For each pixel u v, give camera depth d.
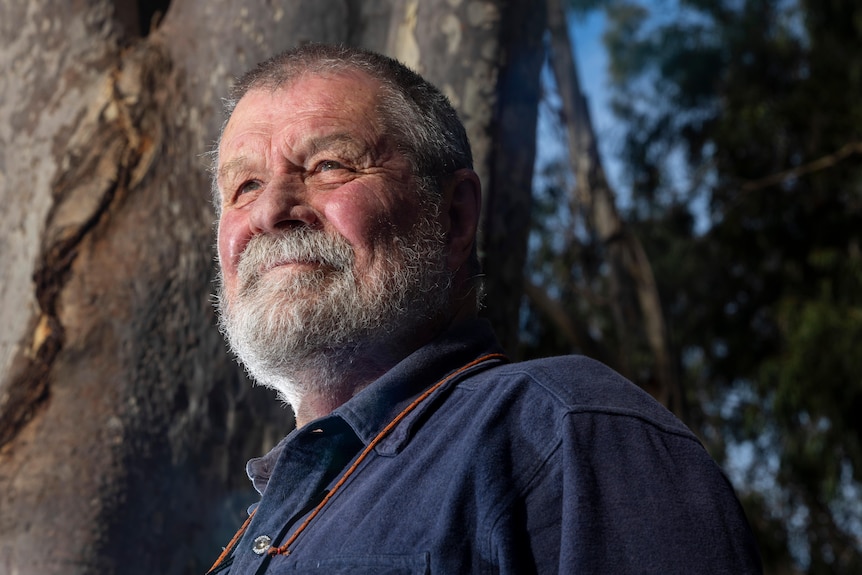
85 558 2.32
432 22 2.72
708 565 1.34
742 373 10.42
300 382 1.92
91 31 2.87
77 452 2.41
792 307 9.52
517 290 2.71
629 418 1.49
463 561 1.42
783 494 9.78
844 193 10.32
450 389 1.70
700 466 1.46
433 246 1.98
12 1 2.95
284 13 2.81
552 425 1.49
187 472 2.49
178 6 2.92
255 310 1.85
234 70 2.76
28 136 2.77
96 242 2.60
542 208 9.02
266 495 1.71
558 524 1.42
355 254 1.87
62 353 2.50
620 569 1.34
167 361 2.53
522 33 2.79
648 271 6.40
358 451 1.72
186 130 2.73
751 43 11.22
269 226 1.89
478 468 1.47
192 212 2.66
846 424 8.97
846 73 10.59
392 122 2.01
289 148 1.96
